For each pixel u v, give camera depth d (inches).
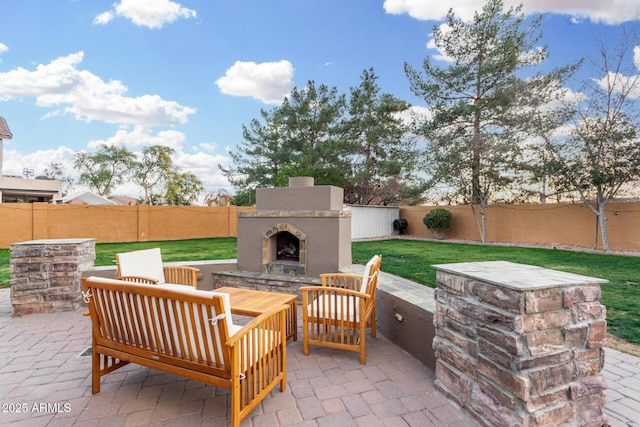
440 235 619.2
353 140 685.9
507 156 496.4
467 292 90.0
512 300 74.6
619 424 85.4
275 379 100.0
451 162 528.4
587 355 79.0
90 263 207.8
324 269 213.2
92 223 554.6
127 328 96.1
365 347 132.6
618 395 99.7
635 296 194.7
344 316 128.6
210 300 78.8
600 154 387.9
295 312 150.0
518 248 446.3
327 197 215.8
